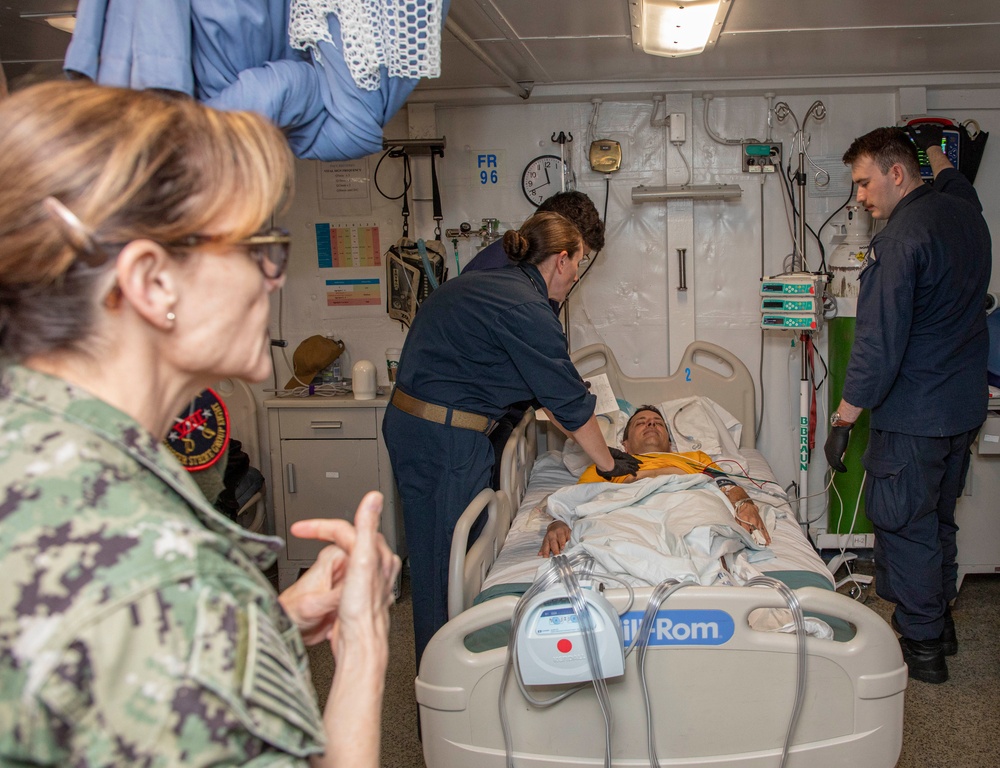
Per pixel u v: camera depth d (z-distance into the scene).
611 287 3.65
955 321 2.50
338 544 0.79
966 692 2.61
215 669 0.52
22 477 0.53
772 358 3.64
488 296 2.21
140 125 0.57
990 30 2.68
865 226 3.33
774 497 2.87
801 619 1.61
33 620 0.49
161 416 0.65
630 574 1.88
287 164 0.66
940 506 2.76
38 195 0.54
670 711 1.69
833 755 1.67
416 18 1.22
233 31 1.15
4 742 0.49
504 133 3.59
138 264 0.58
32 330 0.57
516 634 1.60
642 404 3.58
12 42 2.50
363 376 3.41
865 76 3.35
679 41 2.54
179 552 0.54
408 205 3.64
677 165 3.55
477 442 2.28
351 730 0.68
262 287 0.68
